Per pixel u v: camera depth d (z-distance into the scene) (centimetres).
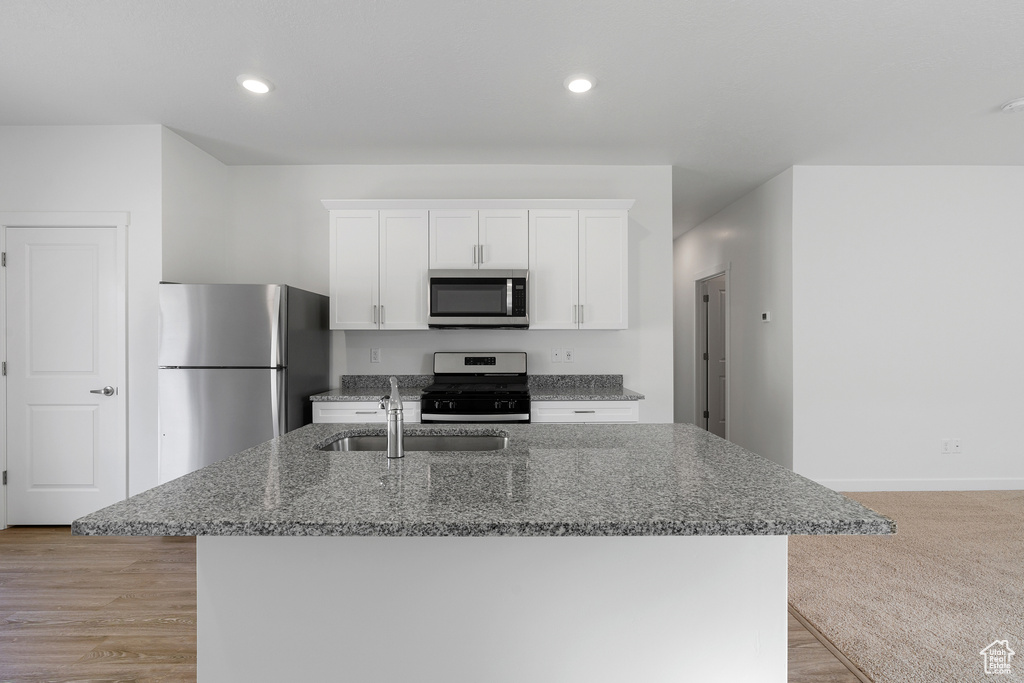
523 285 346
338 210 355
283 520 100
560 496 115
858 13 209
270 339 308
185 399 306
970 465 399
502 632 124
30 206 321
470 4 204
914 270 398
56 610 226
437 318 346
